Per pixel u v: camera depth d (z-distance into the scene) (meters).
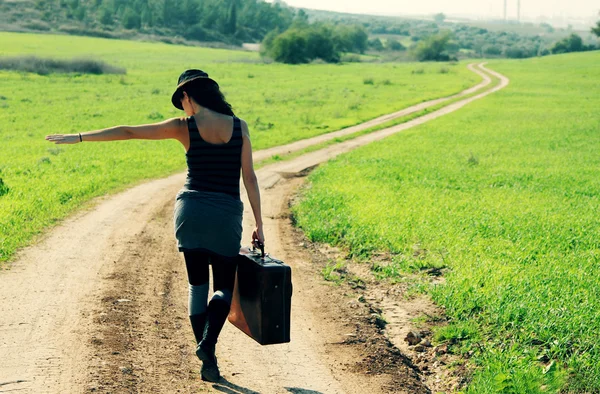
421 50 164.12
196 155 4.39
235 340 5.88
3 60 68.94
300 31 125.62
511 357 5.40
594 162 23.58
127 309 6.55
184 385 4.76
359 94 58.75
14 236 9.45
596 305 6.92
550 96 59.38
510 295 7.17
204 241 4.36
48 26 177.75
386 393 5.00
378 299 7.75
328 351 5.83
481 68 105.81
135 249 9.50
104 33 173.75
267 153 26.53
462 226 11.66
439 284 8.03
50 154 21.42
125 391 4.58
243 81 70.50
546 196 16.03
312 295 7.74
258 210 4.60
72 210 12.27
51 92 50.34
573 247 10.40
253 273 4.52
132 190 15.45
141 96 49.66
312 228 11.55
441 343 6.15
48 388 4.55
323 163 23.53
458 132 34.09
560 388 4.94
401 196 14.88
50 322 6.00
